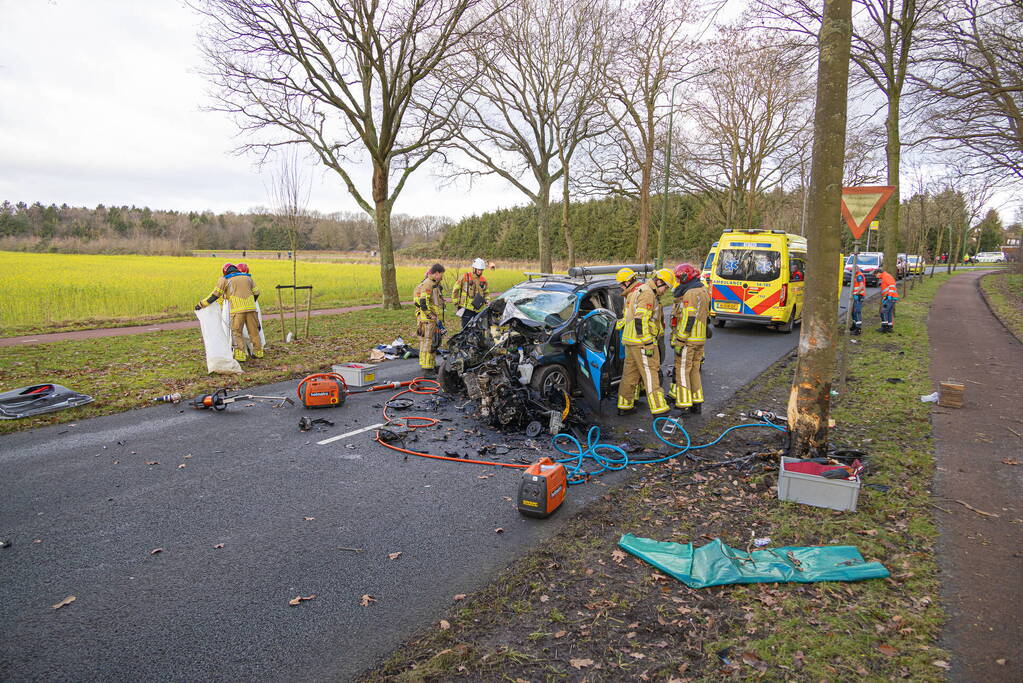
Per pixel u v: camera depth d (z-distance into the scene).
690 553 4.07
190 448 6.34
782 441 6.71
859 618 3.38
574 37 24.72
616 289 9.11
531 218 84.19
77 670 2.98
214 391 8.68
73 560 4.04
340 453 6.26
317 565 4.04
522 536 4.47
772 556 4.02
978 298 26.28
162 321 16.50
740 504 4.98
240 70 17.36
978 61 18.03
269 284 29.94
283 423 7.30
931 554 4.10
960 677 2.89
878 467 5.74
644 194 27.44
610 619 3.41
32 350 11.31
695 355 7.69
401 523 4.68
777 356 12.64
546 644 3.19
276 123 19.62
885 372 10.30
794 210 43.62
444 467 5.90
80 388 8.52
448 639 3.24
